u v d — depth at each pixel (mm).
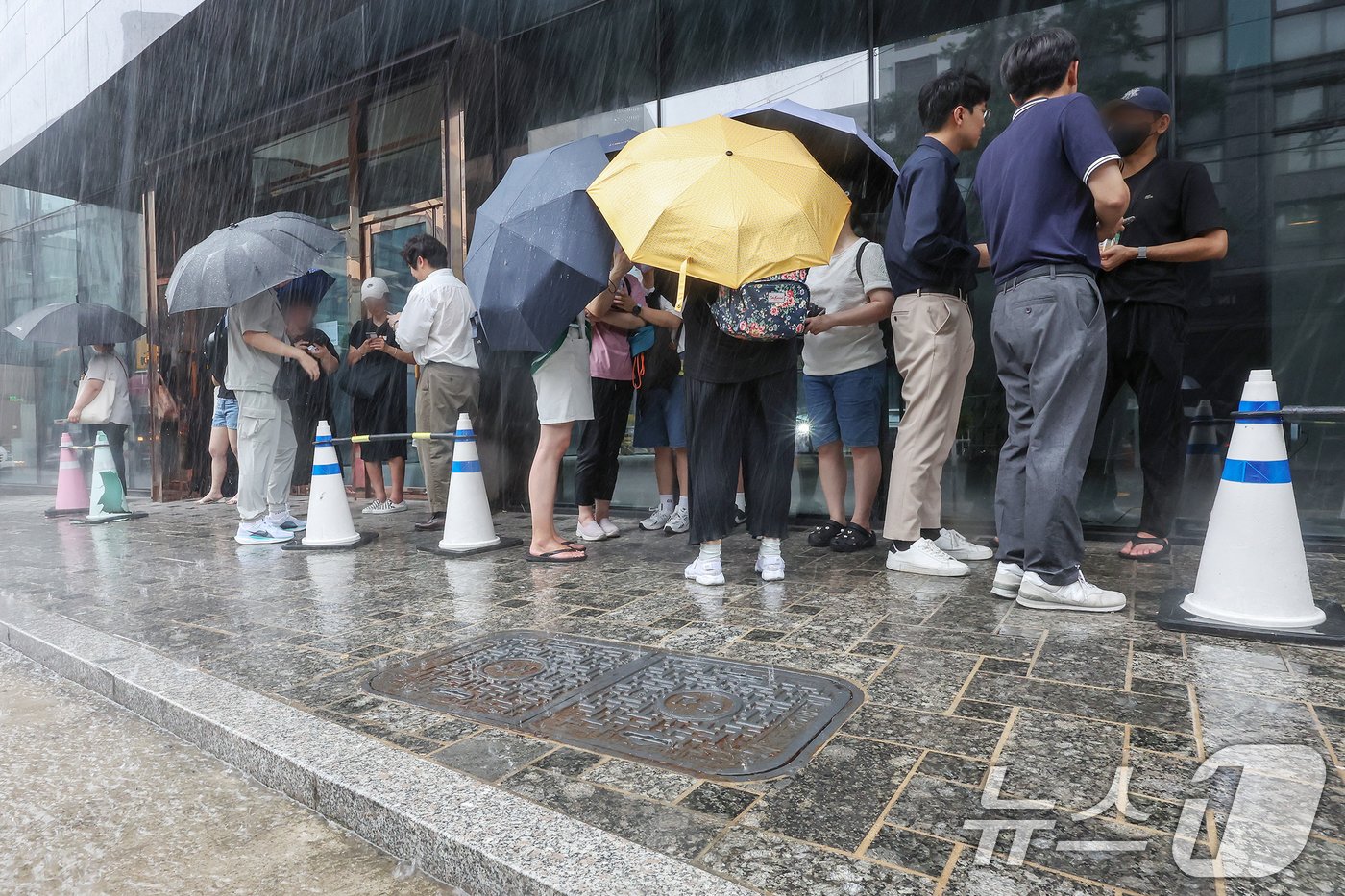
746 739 1804
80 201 10266
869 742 1752
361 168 7262
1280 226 3783
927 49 4559
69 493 7418
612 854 1336
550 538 4113
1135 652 2279
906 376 3492
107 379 7836
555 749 1793
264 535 5070
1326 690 1950
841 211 3078
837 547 4043
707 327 3211
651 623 2807
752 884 1247
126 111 9172
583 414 4070
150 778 1893
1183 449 3494
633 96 5590
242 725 1973
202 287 4453
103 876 1478
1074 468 2689
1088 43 4156
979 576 3396
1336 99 3648
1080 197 2662
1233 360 3893
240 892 1423
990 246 2908
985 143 4426
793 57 4973
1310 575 3191
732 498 3371
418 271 5168
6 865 1519
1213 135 3904
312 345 5434
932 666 2236
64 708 2379
